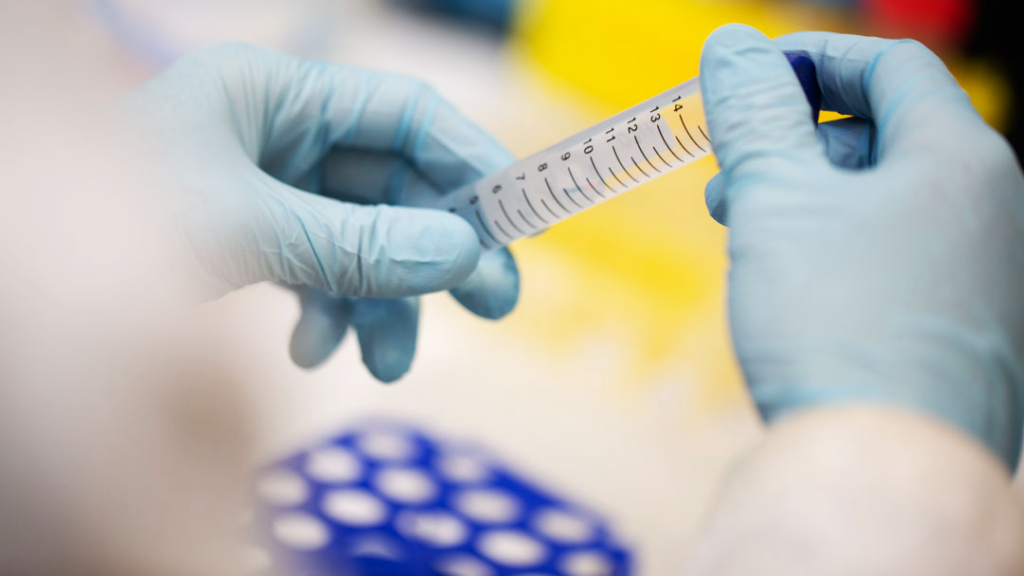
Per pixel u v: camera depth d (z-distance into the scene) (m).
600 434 0.61
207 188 0.41
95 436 0.30
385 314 0.46
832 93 0.41
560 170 0.43
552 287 0.69
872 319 0.36
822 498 0.35
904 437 0.35
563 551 0.55
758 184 0.38
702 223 0.70
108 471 0.31
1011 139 0.70
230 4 0.68
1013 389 0.37
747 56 0.39
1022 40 0.67
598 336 0.67
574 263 0.70
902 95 0.39
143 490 0.32
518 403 0.62
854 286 0.37
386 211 0.43
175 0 0.65
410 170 0.47
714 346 0.66
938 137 0.38
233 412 0.35
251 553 0.52
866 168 0.40
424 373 0.63
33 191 0.29
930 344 0.36
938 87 0.39
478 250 0.43
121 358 0.31
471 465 0.58
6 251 0.28
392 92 0.46
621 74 0.73
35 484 0.30
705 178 0.70
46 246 0.29
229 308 0.59
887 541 0.34
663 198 0.70
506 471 0.58
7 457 0.29
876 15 0.69
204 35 0.67
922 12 0.68
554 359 0.66
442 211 0.43
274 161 0.46
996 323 0.37
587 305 0.68
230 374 0.35
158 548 0.33
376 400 0.60
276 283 0.46
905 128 0.39
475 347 0.66
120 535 0.32
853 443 0.35
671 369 0.65
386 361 0.46
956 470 0.35
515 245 0.71
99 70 0.32
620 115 0.42
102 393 0.30
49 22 0.30
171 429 0.33
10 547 0.31
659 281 0.69
